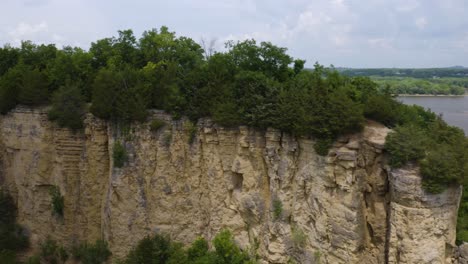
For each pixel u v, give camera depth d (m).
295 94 35.12
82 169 44.41
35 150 45.97
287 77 43.84
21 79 47.72
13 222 49.38
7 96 47.12
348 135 32.41
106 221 42.94
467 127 116.38
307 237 34.62
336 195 32.47
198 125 40.50
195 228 41.91
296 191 35.47
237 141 38.75
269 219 36.59
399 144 28.73
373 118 34.94
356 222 31.06
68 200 45.34
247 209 37.97
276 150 36.31
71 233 45.91
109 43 56.44
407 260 28.30
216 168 39.84
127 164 41.50
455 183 28.62
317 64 44.75
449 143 30.47
